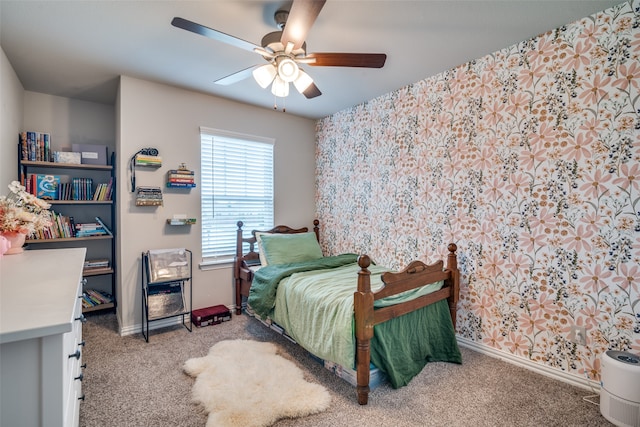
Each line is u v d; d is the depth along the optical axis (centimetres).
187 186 308
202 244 334
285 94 212
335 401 190
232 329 301
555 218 213
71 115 336
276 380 207
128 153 284
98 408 181
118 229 299
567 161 207
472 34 215
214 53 239
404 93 308
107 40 220
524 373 222
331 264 308
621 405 166
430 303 232
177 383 208
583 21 198
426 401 191
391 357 203
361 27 204
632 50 182
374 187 342
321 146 416
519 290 231
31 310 84
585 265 201
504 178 238
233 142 354
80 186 318
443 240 278
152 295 287
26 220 185
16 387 76
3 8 182
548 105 215
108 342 269
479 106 251
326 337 205
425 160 291
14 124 267
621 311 188
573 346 207
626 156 185
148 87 294
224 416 170
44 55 241
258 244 342
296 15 143
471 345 260
